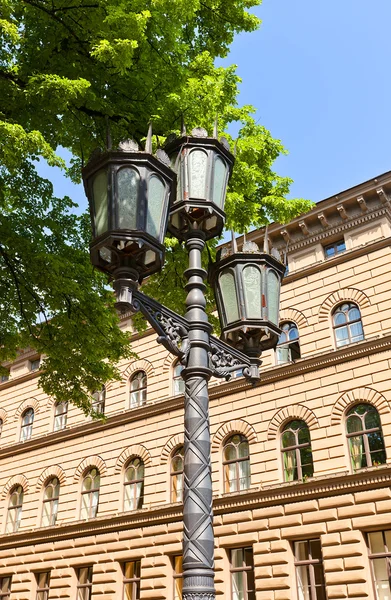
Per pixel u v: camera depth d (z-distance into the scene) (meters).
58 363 13.50
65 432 28.11
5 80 11.01
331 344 20.67
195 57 13.31
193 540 3.91
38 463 28.98
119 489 24.70
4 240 11.98
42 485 28.20
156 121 11.33
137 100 11.83
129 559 22.86
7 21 10.31
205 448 4.23
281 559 18.58
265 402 21.28
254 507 19.89
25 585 26.22
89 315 12.99
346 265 21.55
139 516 23.11
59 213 14.16
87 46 11.55
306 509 18.69
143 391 26.20
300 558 18.66
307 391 20.34
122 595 22.77
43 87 10.12
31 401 31.41
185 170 5.12
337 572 17.38
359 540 17.31
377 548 17.31
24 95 10.77
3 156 9.85
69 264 12.55
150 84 11.69
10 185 13.34
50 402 30.28
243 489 20.78
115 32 10.57
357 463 18.47
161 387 25.36
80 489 26.44
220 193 5.26
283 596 18.11
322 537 18.00
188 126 11.37
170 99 11.18
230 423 21.88
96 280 13.66
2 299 13.05
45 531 26.31
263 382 21.64
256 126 13.38
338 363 19.98
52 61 11.55
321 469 18.89
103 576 23.31
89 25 11.22
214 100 11.61
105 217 4.52
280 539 18.89
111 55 10.26
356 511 17.64
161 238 4.56
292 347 21.89
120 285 4.33
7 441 31.28
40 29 11.55
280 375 21.16
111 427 26.38
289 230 23.72
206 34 14.07
